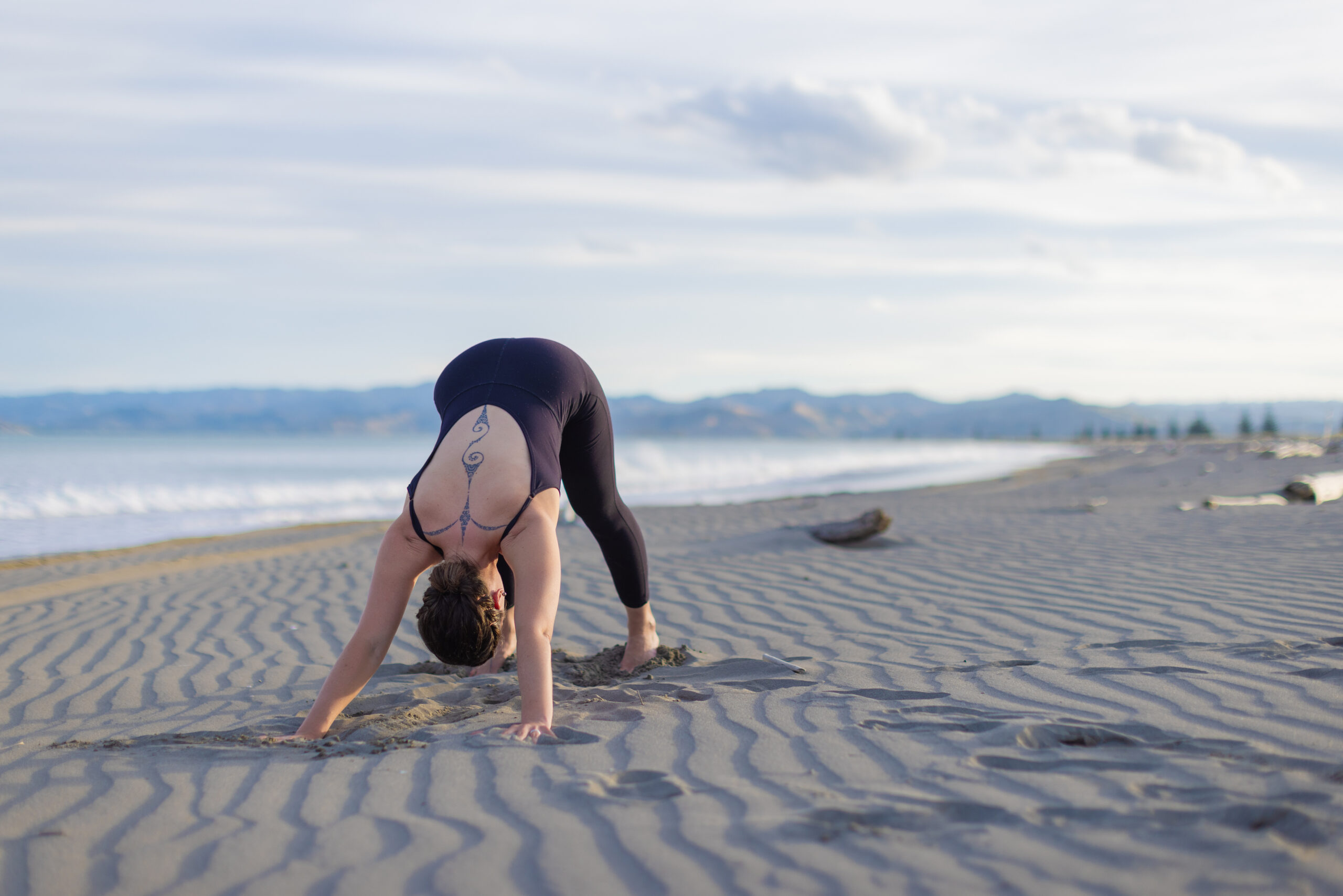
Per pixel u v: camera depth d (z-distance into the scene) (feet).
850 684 10.54
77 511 49.42
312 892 5.27
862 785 6.70
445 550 9.05
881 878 5.09
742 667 11.70
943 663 11.53
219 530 41.29
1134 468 87.97
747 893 4.98
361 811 6.56
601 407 10.95
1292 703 8.72
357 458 123.24
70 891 5.45
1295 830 5.64
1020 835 5.65
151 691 11.80
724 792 6.68
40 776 7.70
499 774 7.29
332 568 24.34
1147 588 16.47
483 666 12.36
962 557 22.12
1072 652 11.76
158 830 6.34
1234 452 130.00
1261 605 14.29
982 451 262.47
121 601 19.57
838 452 207.92
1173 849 5.36
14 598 20.49
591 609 16.80
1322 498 37.78
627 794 6.75
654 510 45.32
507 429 9.36
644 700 9.98
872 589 17.94
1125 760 7.13
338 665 9.11
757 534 26.84
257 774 7.57
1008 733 7.80
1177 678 9.95
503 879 5.29
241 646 14.64
